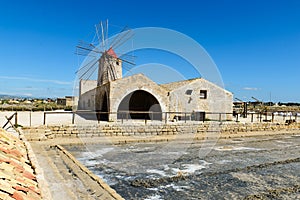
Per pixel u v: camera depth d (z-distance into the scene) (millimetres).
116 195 7340
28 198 4375
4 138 8523
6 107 40469
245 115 34781
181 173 11438
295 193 9328
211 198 8688
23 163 6633
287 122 29750
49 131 18109
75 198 7004
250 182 10461
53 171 9477
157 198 8578
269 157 15344
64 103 54750
